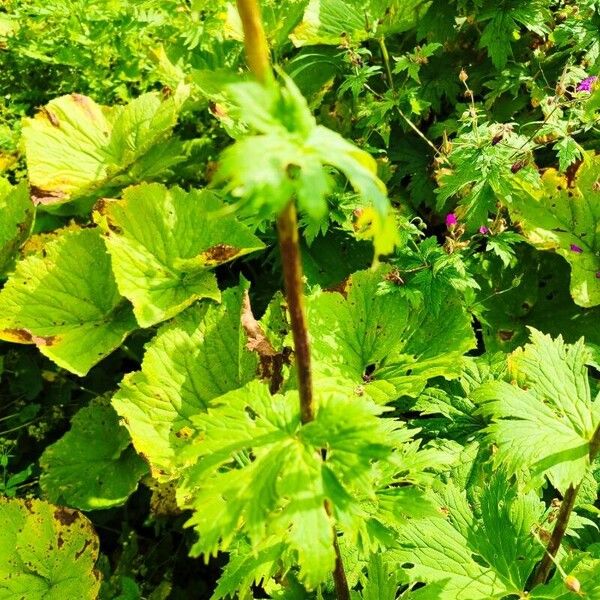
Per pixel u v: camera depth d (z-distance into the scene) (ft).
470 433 7.54
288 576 6.28
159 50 10.83
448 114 11.19
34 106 11.92
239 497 3.13
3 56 11.62
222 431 3.40
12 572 7.86
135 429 8.13
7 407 10.37
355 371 8.34
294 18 9.75
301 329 2.93
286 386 8.64
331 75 11.02
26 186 10.19
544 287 9.64
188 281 9.03
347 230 9.18
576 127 8.65
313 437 3.25
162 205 9.13
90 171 10.44
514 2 9.48
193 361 8.60
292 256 2.67
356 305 8.62
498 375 7.86
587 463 4.69
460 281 7.87
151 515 8.67
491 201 8.43
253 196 1.84
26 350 10.55
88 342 9.06
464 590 5.41
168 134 10.61
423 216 10.46
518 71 10.03
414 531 5.70
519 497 5.90
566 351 5.62
